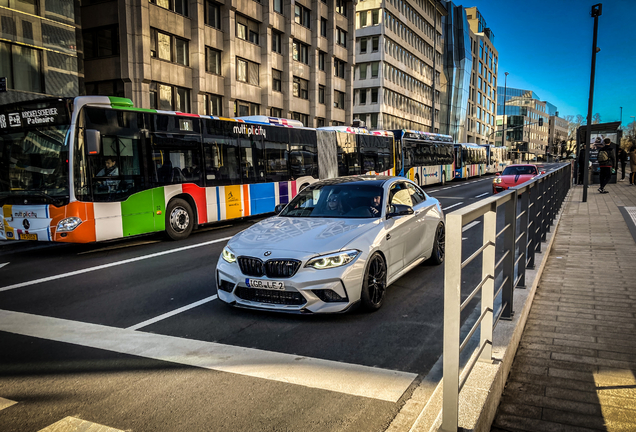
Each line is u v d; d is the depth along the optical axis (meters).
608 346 3.91
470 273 6.77
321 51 42.12
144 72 25.28
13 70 18.77
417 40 65.88
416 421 2.59
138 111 9.96
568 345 3.96
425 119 69.50
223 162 12.15
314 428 2.86
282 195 14.42
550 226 9.44
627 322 4.46
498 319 3.75
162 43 26.95
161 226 10.35
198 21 28.45
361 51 55.59
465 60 78.94
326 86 42.97
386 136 22.97
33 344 4.45
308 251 4.82
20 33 18.92
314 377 3.57
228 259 5.16
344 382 3.48
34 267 8.23
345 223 5.48
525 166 18.91
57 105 8.86
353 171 19.34
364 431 2.82
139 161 9.94
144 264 8.13
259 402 3.20
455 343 2.35
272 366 3.79
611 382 3.28
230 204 12.33
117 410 3.14
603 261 6.96
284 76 37.03
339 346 4.20
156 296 6.06
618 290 5.48
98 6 25.75
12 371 3.84
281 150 14.51
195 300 5.80
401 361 3.86
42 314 5.45
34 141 9.13
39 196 8.97
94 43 26.33
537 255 6.66
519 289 5.01
